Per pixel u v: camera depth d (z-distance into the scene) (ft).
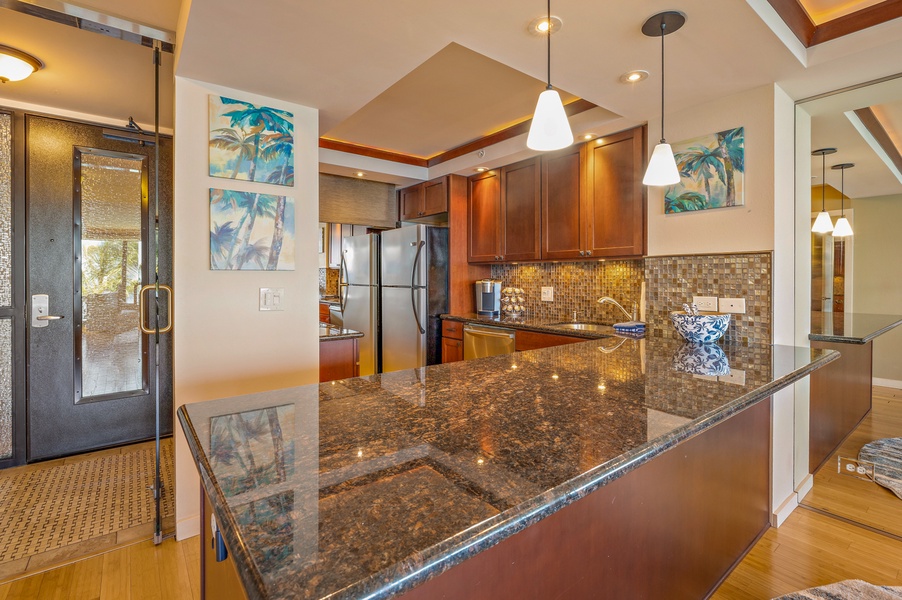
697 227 7.72
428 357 13.46
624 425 3.12
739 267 7.20
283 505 2.03
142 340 10.18
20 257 8.99
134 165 9.98
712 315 6.83
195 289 6.81
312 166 7.82
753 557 6.20
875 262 7.96
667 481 4.62
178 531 6.55
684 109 7.84
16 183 8.89
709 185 7.49
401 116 10.50
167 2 5.58
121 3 5.58
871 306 8.00
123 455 9.59
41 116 9.02
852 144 8.02
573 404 3.65
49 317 9.20
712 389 4.13
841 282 8.24
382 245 15.10
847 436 9.43
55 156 9.20
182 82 6.63
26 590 5.49
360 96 7.31
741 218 7.16
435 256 13.61
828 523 7.01
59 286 9.34
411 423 3.19
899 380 8.88
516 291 13.44
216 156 6.89
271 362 7.50
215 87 6.88
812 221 8.43
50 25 6.15
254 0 4.77
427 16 5.09
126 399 10.07
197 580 5.72
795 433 7.64
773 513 6.89
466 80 8.61
